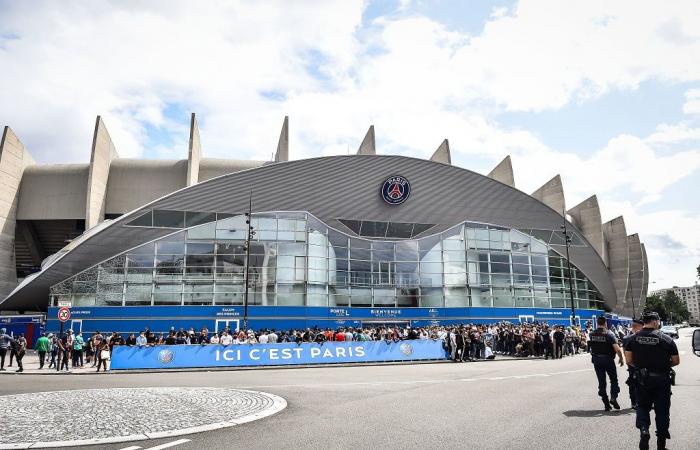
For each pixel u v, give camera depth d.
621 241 72.75
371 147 52.78
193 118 50.94
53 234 54.38
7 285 48.69
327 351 24.91
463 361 26.55
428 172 47.53
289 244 41.41
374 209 45.28
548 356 27.77
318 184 44.12
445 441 7.17
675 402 10.86
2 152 48.47
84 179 51.91
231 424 8.36
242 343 24.62
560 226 50.62
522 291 47.16
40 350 23.19
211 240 40.16
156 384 15.55
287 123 54.41
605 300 54.00
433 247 45.66
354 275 42.75
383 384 14.92
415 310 43.56
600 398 11.49
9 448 6.73
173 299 38.47
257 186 42.41
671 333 53.78
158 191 52.75
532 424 8.35
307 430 7.97
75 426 8.13
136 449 6.73
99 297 37.78
